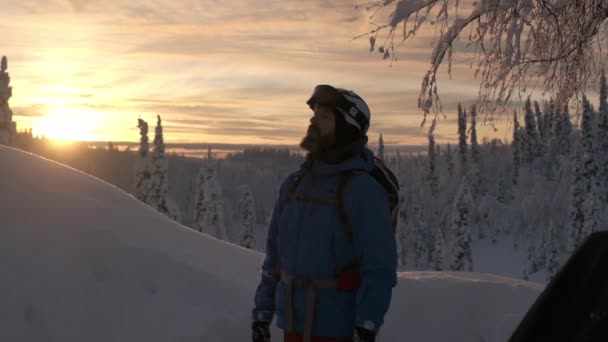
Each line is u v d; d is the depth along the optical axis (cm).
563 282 144
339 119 288
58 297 392
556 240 7400
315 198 288
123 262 427
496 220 9575
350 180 285
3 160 505
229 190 16100
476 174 10825
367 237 279
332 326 284
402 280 511
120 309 397
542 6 691
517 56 695
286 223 297
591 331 133
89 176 562
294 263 292
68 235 431
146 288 419
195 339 389
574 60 721
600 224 6612
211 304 424
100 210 486
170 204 5106
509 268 8650
